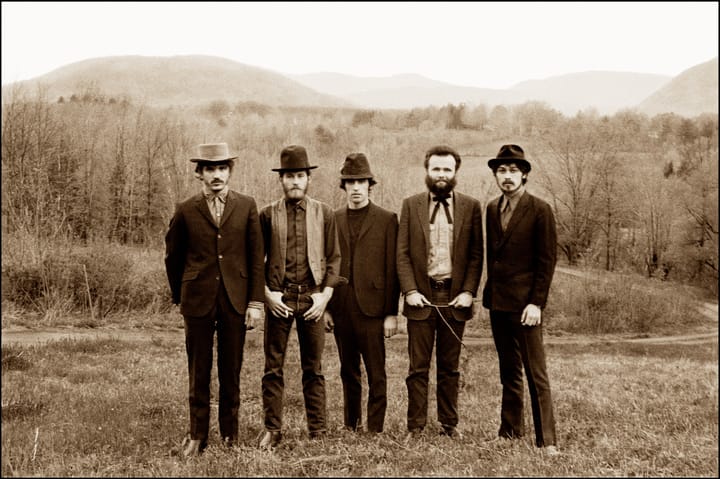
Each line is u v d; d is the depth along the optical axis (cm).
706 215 6128
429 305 614
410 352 629
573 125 7262
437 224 620
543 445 576
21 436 620
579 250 6631
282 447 579
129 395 877
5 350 1207
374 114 15988
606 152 6694
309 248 606
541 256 589
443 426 636
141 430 682
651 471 488
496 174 599
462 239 617
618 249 6756
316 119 17425
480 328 3234
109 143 5300
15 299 2303
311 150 5662
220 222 572
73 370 1093
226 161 573
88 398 845
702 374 1425
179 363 1264
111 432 659
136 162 4944
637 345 3028
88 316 2306
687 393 1052
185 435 659
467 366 1404
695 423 736
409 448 541
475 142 12694
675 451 553
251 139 7494
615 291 4166
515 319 600
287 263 609
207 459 514
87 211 4541
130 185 4816
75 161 4794
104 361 1235
